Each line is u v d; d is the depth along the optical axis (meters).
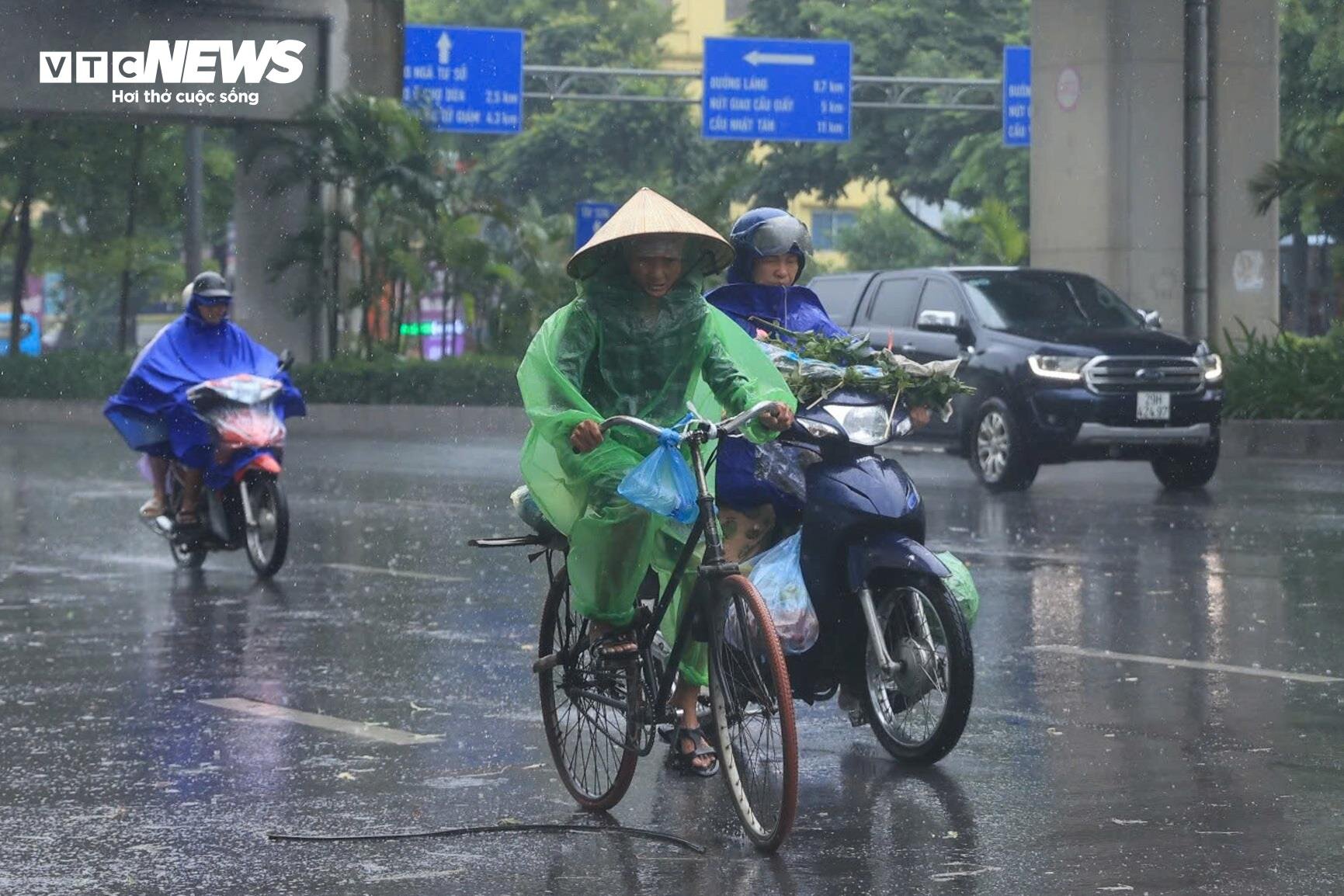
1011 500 40.72
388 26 77.88
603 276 13.81
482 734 17.38
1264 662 20.72
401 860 12.95
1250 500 40.34
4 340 175.62
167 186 101.12
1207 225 62.03
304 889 12.25
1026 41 122.06
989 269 46.19
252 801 14.75
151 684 20.19
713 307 14.14
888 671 15.48
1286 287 130.25
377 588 28.09
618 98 98.19
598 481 13.64
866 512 15.17
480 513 39.81
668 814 14.20
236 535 29.92
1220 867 12.49
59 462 56.81
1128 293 61.38
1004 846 13.11
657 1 140.00
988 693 18.97
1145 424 41.75
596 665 14.35
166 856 13.10
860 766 15.74
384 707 18.75
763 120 95.88
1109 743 16.56
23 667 21.31
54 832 13.83
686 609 13.63
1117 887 12.04
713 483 15.30
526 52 133.38
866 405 15.27
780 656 12.74
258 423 29.06
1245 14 62.72
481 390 74.94
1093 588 26.78
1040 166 63.03
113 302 179.25
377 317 80.38
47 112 74.06
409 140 78.00
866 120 123.19
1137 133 61.09
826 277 50.44
